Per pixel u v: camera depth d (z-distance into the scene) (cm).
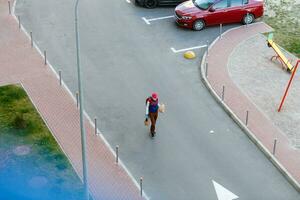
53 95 4041
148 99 3575
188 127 3825
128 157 3547
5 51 4497
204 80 4247
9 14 4994
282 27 5050
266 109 3988
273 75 4362
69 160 3484
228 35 4869
